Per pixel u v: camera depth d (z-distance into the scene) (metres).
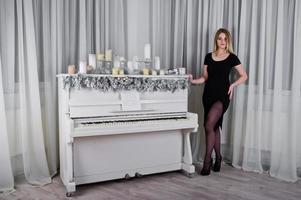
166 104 2.94
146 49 3.05
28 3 2.65
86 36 3.12
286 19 3.04
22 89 2.65
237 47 3.35
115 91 2.72
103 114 2.64
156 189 2.65
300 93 2.98
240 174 3.10
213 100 3.08
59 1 2.89
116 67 2.88
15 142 2.74
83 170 2.62
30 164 2.76
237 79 3.34
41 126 2.79
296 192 2.62
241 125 3.33
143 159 2.90
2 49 2.56
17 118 2.73
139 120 2.77
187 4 3.56
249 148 3.25
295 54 2.93
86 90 2.59
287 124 3.00
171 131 3.03
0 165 2.50
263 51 3.13
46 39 2.86
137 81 2.79
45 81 2.87
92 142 2.64
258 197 2.49
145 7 3.46
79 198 2.44
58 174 3.01
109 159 2.74
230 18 3.41
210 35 3.53
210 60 3.20
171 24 3.63
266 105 3.19
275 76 3.05
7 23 2.58
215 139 3.15
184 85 3.04
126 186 2.72
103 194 2.53
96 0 3.10
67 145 2.46
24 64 2.70
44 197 2.45
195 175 3.05
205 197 2.47
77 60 3.12
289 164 2.96
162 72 2.98
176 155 3.07
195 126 2.88
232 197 2.48
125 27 3.36
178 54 3.62
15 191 2.55
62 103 2.65
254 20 3.19
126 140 2.80
